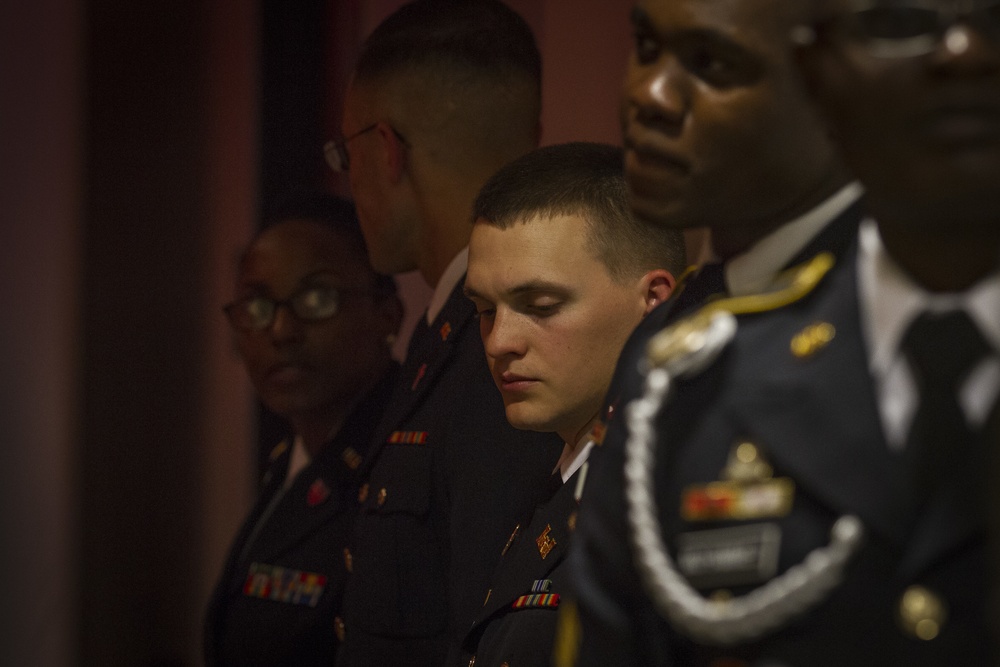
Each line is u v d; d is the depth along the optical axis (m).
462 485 2.86
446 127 3.34
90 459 5.14
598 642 1.68
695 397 1.63
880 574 1.43
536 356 2.49
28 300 5.14
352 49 4.76
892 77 1.38
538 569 2.38
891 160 1.40
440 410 3.07
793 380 1.54
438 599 3.01
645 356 1.80
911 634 1.41
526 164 2.60
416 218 3.41
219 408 5.04
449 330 3.15
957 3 1.37
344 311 3.75
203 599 5.13
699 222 1.74
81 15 5.08
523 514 2.77
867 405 1.48
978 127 1.36
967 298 1.46
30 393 5.16
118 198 5.09
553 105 4.14
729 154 1.67
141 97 5.04
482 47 3.34
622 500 1.68
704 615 1.47
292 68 4.86
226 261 4.97
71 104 5.08
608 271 2.49
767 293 1.67
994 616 1.36
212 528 5.08
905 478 1.44
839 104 1.44
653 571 1.52
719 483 1.54
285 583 3.66
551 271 2.47
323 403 3.77
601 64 4.10
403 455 3.11
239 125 4.92
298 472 3.86
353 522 3.60
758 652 1.49
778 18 1.63
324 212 3.85
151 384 5.09
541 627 2.29
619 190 2.52
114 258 5.09
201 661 5.12
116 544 5.22
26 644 5.17
